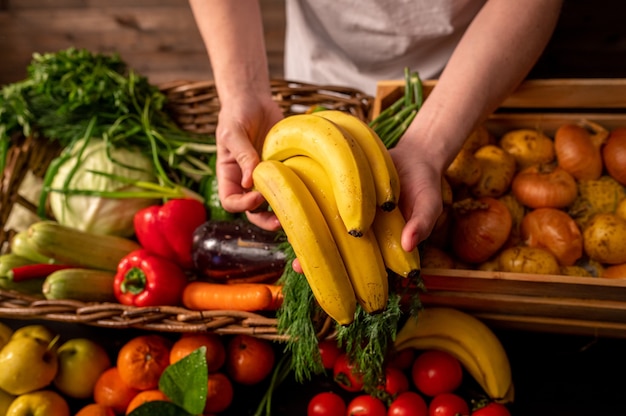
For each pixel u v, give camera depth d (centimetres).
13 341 88
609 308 77
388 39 113
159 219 97
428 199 63
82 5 232
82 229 106
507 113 104
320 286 59
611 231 83
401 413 80
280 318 77
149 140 110
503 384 82
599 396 85
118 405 88
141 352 87
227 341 95
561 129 95
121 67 120
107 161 107
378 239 61
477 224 83
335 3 111
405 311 77
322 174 62
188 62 237
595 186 91
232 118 81
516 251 83
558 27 177
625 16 177
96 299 92
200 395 78
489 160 91
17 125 112
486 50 78
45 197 107
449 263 84
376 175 59
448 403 80
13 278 91
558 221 85
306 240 58
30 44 240
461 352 85
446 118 74
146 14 231
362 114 105
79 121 111
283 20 224
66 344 91
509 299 79
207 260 91
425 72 117
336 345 87
